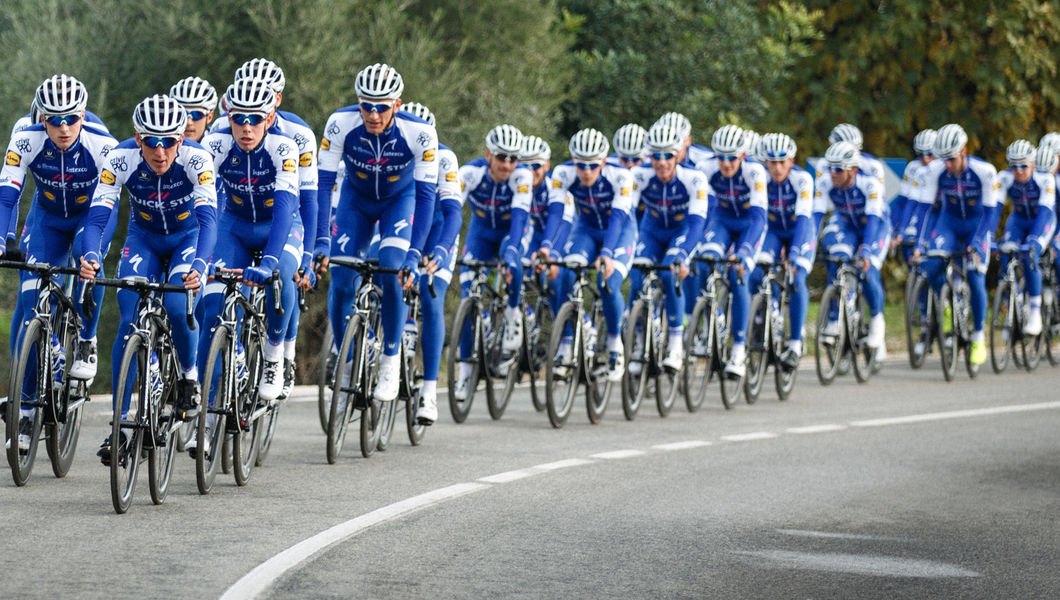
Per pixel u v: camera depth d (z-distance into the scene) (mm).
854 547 17016
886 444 25938
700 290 31500
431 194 23250
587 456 23734
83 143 21047
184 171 19188
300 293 21656
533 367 29047
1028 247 40656
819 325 36250
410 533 17000
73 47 36906
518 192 28109
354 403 22656
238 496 19141
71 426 20359
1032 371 41531
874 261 36562
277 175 20656
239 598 13648
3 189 20562
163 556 15305
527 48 45844
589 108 51188
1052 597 14781
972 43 56219
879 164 37000
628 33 51781
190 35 38344
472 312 27656
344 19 39219
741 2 51906
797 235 33375
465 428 27172
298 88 37906
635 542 16922
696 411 30844
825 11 56062
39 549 15430
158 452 18234
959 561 16391
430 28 42344
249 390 20281
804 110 57875
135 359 17641
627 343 28297
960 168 38469
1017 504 20125
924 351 40344
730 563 15977
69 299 20016
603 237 29453
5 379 38938
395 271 22578
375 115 22344
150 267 19781
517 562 15680
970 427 28453
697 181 29500
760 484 21359
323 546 16078
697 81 51219
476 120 42906
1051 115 59375
